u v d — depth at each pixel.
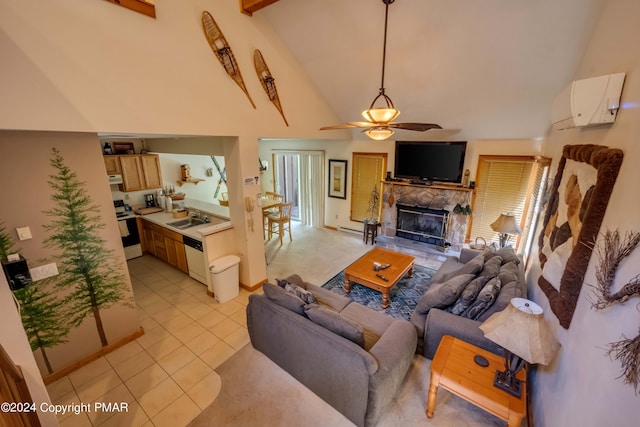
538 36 2.66
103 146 4.86
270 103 3.73
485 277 2.86
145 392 2.49
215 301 3.90
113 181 4.84
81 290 2.73
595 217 1.51
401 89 3.85
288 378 2.60
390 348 2.21
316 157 6.74
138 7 2.35
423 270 4.74
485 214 4.89
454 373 2.02
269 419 2.23
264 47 3.49
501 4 2.49
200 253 4.13
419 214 5.56
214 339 3.15
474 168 4.83
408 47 3.16
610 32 1.95
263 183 7.89
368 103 4.36
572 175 2.14
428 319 2.66
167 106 2.67
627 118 1.42
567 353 1.64
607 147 1.61
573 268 1.63
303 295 2.68
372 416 2.04
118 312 3.00
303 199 7.32
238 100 3.33
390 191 5.77
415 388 2.46
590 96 1.63
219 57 3.04
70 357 2.73
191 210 5.08
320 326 2.24
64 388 2.55
